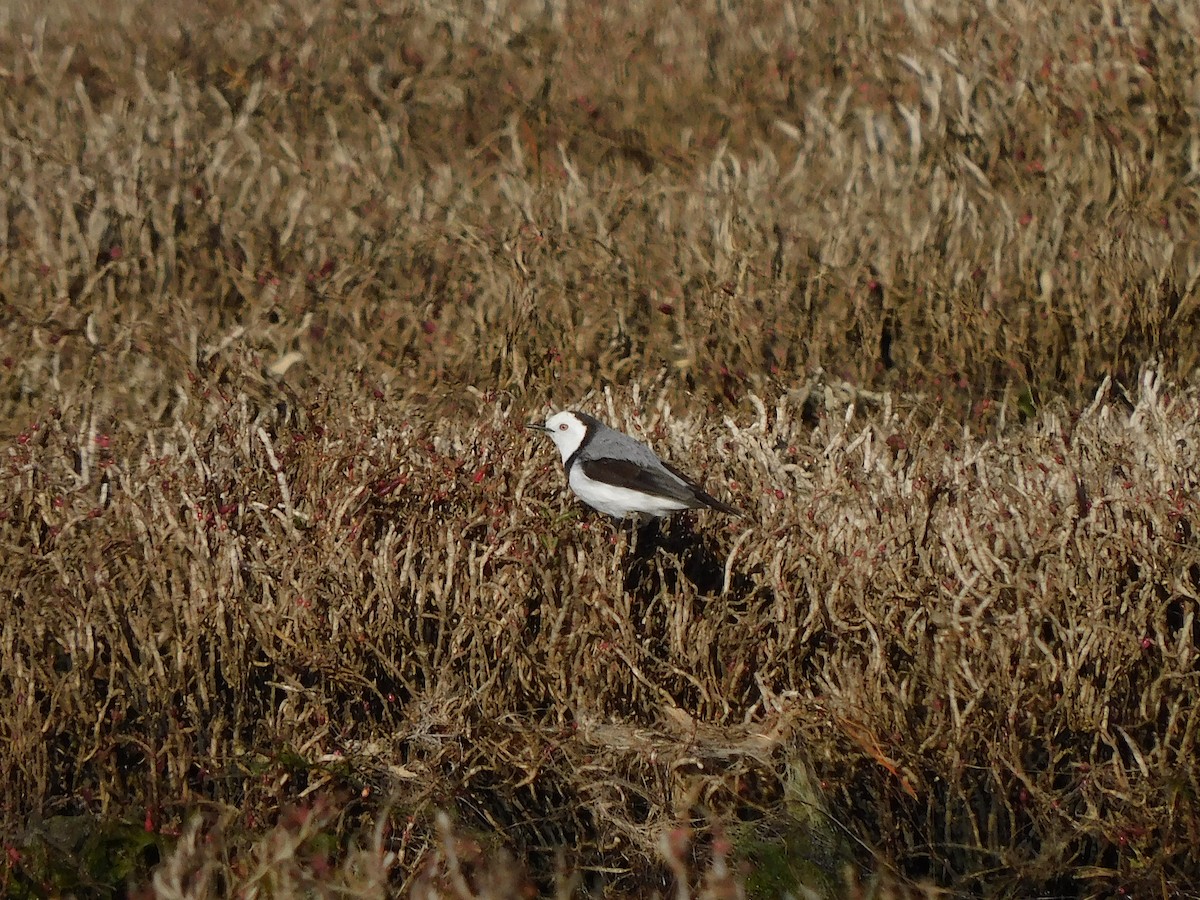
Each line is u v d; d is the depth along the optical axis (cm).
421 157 2439
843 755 1080
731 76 2767
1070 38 2442
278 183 2073
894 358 1734
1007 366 1698
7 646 1053
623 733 1084
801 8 2991
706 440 1401
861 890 1034
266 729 1066
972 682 1051
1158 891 1037
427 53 2839
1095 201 1986
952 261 1777
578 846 1054
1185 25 2344
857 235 1830
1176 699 1077
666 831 1023
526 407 1590
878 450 1330
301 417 1430
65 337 1616
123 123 2227
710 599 1169
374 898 898
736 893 950
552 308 1762
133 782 1066
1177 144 2189
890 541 1161
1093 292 1722
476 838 1036
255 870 921
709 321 1725
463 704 1067
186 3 3078
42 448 1338
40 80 2570
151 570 1092
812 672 1158
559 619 1097
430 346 1727
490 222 1994
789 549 1177
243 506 1193
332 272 1858
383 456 1262
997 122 2216
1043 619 1095
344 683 1091
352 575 1101
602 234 1861
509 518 1203
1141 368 1655
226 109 2394
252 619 1071
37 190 1953
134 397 1552
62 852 1003
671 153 2489
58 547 1128
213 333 1731
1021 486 1235
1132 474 1220
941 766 1060
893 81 2625
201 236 1914
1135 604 1119
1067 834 1046
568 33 2978
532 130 2542
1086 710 1059
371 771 1055
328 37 2884
